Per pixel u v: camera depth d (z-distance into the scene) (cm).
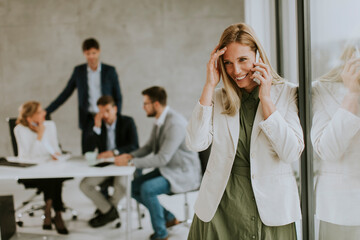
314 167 169
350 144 131
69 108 490
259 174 127
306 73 165
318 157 163
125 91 493
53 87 493
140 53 488
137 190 297
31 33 486
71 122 492
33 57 489
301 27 169
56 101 444
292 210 127
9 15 484
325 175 156
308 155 170
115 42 487
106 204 323
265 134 122
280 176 126
